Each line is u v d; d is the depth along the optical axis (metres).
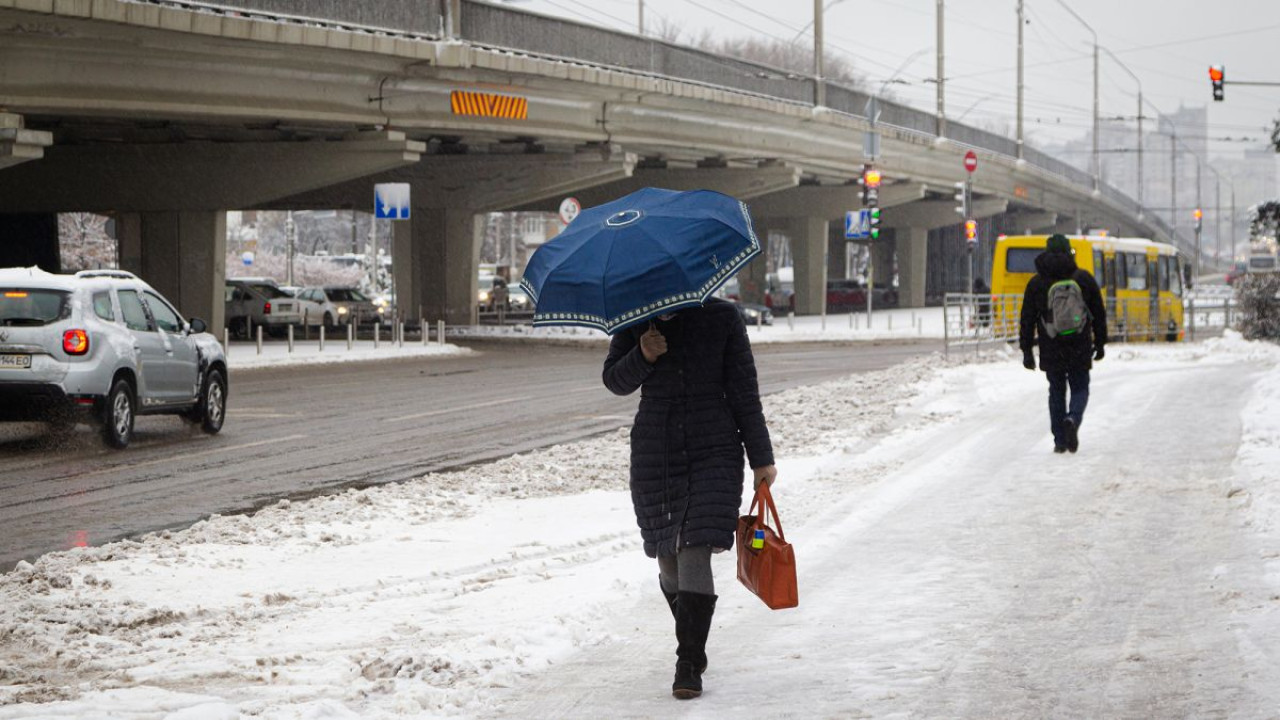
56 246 53.94
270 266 98.00
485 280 72.12
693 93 47.28
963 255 113.19
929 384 22.78
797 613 7.44
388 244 107.88
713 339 6.04
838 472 13.34
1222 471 12.12
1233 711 5.35
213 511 11.92
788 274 95.94
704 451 6.02
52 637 7.23
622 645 6.86
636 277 5.78
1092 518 10.13
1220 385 21.08
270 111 34.16
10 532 10.92
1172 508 10.40
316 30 32.50
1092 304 13.73
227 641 7.09
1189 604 7.28
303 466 14.90
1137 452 13.62
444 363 35.41
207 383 18.23
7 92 28.30
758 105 51.44
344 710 5.58
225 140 40.53
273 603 8.08
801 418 18.22
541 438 17.59
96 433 17.03
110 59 29.62
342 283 96.62
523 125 42.34
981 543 9.34
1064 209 106.44
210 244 41.50
